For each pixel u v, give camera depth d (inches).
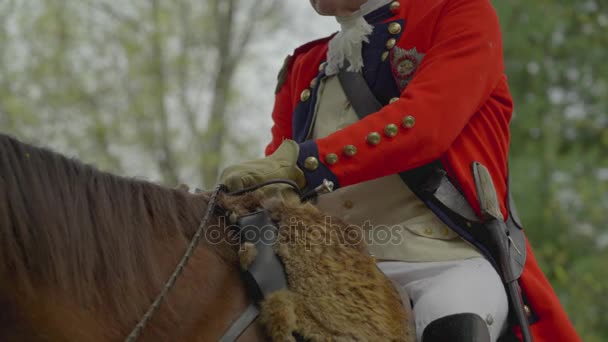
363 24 174.6
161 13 891.4
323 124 175.0
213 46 909.8
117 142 871.1
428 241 162.1
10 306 113.3
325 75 177.6
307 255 136.8
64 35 874.1
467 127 168.2
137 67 882.1
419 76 161.5
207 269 132.7
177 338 125.6
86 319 118.2
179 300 127.5
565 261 607.8
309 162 147.3
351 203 167.2
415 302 155.9
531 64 677.9
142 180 135.9
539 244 610.2
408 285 158.2
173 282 125.8
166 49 895.1
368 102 170.6
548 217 604.1
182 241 133.1
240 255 134.7
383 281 142.8
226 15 911.7
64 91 857.5
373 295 138.3
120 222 126.6
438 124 154.1
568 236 612.4
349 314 134.6
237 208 141.9
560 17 677.9
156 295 125.6
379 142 150.6
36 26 866.1
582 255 611.5
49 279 116.4
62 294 117.0
